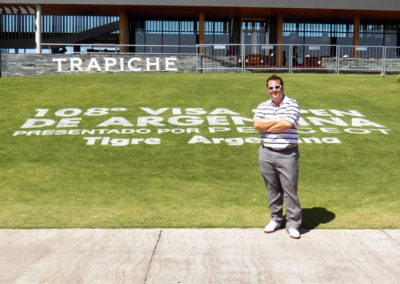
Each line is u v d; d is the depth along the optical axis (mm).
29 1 28703
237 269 5168
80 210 7699
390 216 7312
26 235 6352
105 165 10516
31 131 12922
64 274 5051
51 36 35250
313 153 11312
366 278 4945
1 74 26438
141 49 33219
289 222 6387
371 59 28047
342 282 4852
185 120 13945
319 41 34531
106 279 4926
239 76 22141
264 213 7562
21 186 9156
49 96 16688
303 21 34188
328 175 9867
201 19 31859
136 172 10078
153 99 16312
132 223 6977
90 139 12281
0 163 10602
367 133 12898
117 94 17000
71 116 14289
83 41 35219
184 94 17094
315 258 5492
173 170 10211
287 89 18203
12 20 35375
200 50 27484
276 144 6266
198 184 9336
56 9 30922
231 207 7914
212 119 14062
